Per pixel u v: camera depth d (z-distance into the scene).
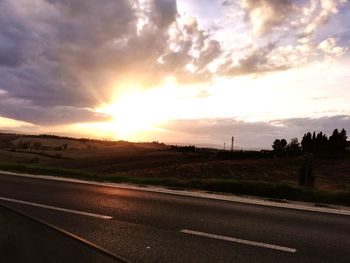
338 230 8.63
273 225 8.89
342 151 72.81
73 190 13.78
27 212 9.77
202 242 7.37
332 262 6.40
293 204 12.02
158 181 17.02
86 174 19.66
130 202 11.50
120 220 9.09
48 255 6.34
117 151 104.44
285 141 82.62
